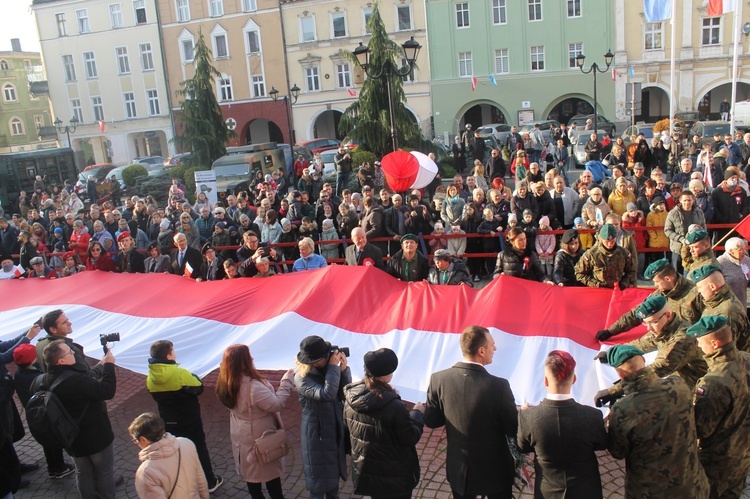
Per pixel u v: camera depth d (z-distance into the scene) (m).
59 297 8.56
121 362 6.31
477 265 10.88
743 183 10.70
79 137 46.91
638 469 3.79
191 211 14.62
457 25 37.97
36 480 6.38
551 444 3.79
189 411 5.52
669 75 36.38
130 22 43.62
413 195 11.36
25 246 12.91
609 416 3.86
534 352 5.61
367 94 20.97
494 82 37.25
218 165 21.94
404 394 5.37
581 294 6.41
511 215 9.77
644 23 35.91
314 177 18.03
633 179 12.13
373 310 6.77
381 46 20.50
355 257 8.66
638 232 9.89
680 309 5.40
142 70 44.25
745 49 35.12
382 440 4.33
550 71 37.50
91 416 5.28
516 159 15.50
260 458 5.02
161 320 7.26
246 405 5.02
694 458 3.77
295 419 7.03
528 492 5.27
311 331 6.46
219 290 7.82
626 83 36.78
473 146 22.36
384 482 4.37
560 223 10.75
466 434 4.17
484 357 4.27
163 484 4.25
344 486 5.73
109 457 5.41
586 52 36.91
